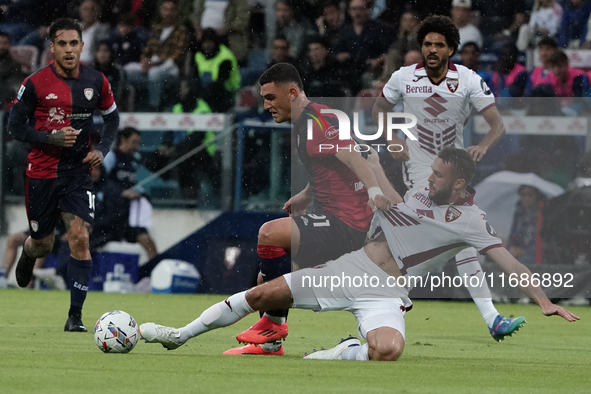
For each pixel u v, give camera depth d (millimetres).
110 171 32812
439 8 38312
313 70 37969
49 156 18750
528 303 31156
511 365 13391
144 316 23125
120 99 38031
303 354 14523
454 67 16266
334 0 37906
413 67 16219
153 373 11117
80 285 18344
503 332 16891
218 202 32688
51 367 11578
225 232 32344
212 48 37844
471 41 36875
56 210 19125
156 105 37812
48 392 9273
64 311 24062
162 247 32875
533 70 37344
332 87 37531
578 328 22234
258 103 37625
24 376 10570
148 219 32812
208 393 9391
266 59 38594
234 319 13570
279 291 13391
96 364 11984
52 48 18750
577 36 38562
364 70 37781
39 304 26391
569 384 11047
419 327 21969
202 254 32500
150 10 39219
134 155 33156
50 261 33469
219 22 38625
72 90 18734
